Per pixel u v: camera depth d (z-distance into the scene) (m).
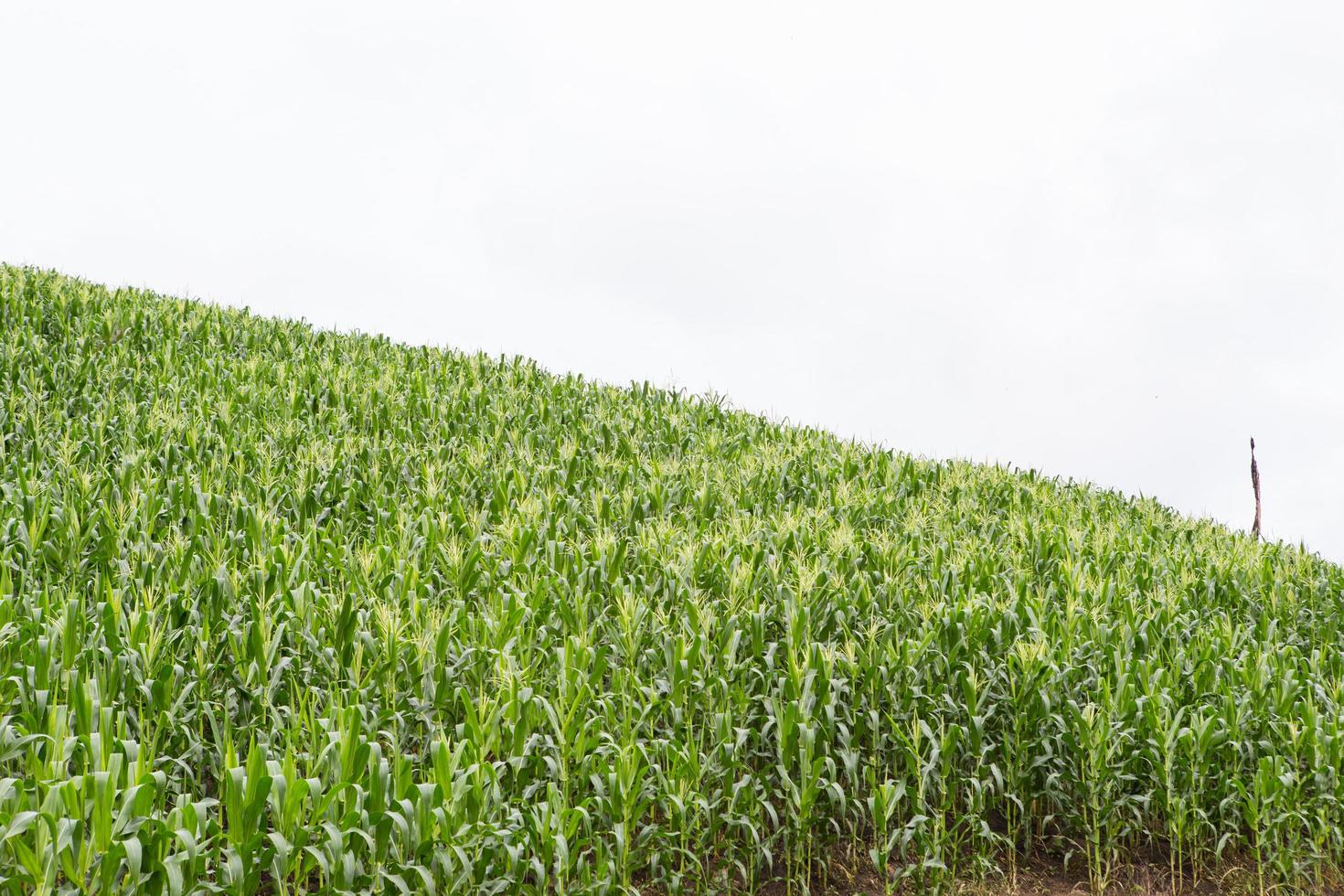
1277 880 7.31
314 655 6.95
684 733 6.95
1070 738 7.38
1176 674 8.53
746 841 6.72
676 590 9.03
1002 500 16.11
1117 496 18.52
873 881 6.91
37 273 21.33
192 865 4.61
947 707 7.57
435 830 5.30
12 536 8.93
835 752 7.14
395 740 5.91
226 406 14.19
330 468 12.38
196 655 6.53
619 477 14.02
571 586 9.07
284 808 4.93
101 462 11.75
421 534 10.42
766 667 7.89
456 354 21.72
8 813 4.52
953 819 7.51
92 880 4.52
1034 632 8.57
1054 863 7.42
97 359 16.50
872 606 9.17
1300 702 8.05
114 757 4.59
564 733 6.16
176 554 8.38
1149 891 7.15
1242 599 11.89
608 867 5.75
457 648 7.16
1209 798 7.60
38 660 5.88
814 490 14.74
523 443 15.06
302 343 20.88
